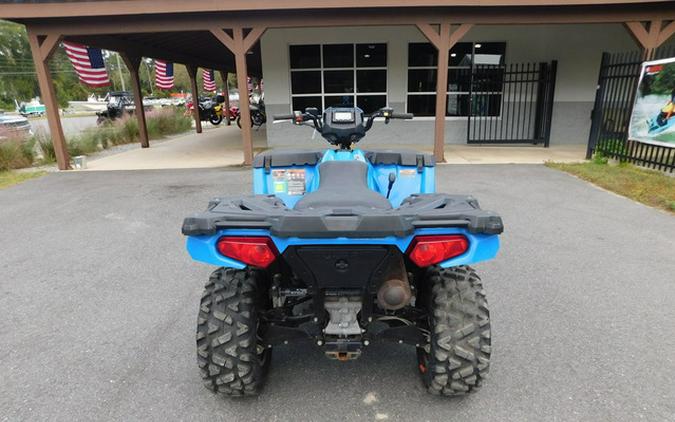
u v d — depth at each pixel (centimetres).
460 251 187
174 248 465
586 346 279
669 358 265
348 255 186
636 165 823
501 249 440
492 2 770
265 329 223
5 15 780
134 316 327
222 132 1820
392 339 219
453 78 1190
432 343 213
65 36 883
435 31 841
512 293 350
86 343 292
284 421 220
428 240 186
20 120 1742
